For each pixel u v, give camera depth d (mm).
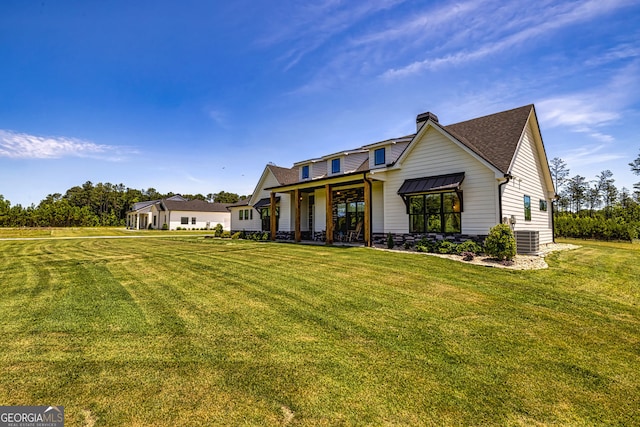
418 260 9969
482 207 11695
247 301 5934
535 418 2652
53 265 10414
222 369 3422
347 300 5965
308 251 12852
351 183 16469
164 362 3582
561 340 4270
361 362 3586
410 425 2535
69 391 3016
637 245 18828
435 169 13094
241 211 27109
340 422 2568
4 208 50812
